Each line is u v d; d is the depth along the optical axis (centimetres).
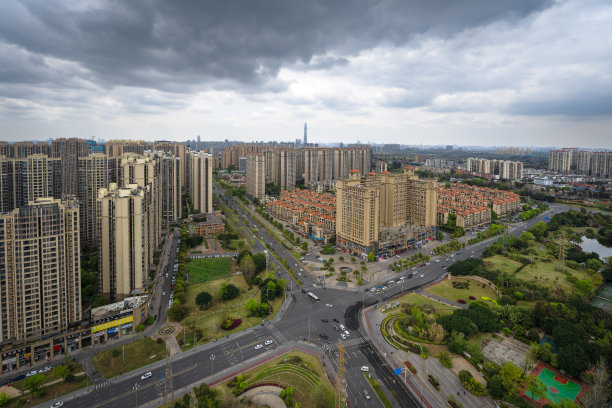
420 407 15088
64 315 19188
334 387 15950
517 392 15738
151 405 15162
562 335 18500
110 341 19775
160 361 18075
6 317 17800
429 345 19362
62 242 18888
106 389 16112
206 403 14725
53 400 15425
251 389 16062
